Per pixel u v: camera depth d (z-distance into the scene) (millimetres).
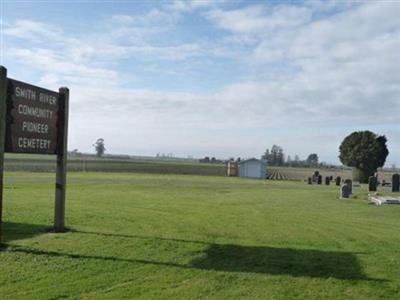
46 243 9812
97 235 10969
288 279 7930
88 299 6539
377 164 50750
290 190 31156
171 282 7492
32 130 10453
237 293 7070
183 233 11867
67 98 11617
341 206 20984
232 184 37000
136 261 8719
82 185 28578
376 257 9867
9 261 8297
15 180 31594
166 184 32781
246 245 10625
